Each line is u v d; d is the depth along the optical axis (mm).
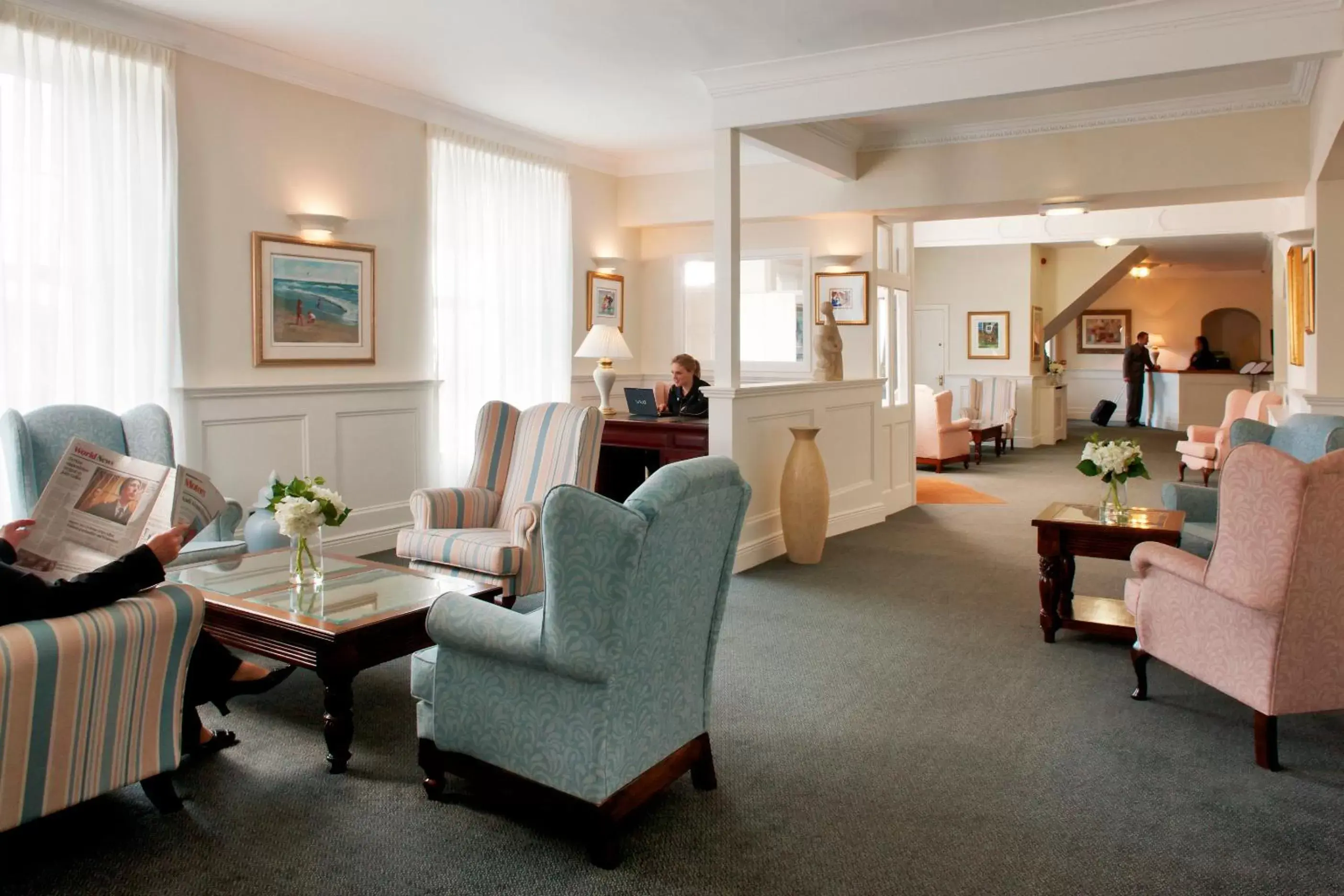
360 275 5367
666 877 2148
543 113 5957
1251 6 3734
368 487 5512
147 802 2498
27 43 3877
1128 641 3984
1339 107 3748
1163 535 3633
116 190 4191
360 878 2135
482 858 2225
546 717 2232
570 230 6891
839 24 4211
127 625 2154
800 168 6590
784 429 5684
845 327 7031
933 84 4434
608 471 6109
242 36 4523
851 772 2703
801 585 4926
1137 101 5391
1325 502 2547
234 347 4770
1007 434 11422
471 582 3275
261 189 4855
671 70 4977
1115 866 2186
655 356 7836
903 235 7438
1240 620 2768
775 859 2225
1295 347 6594
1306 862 2201
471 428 6113
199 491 2496
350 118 5285
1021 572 5223
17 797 2020
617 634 2104
